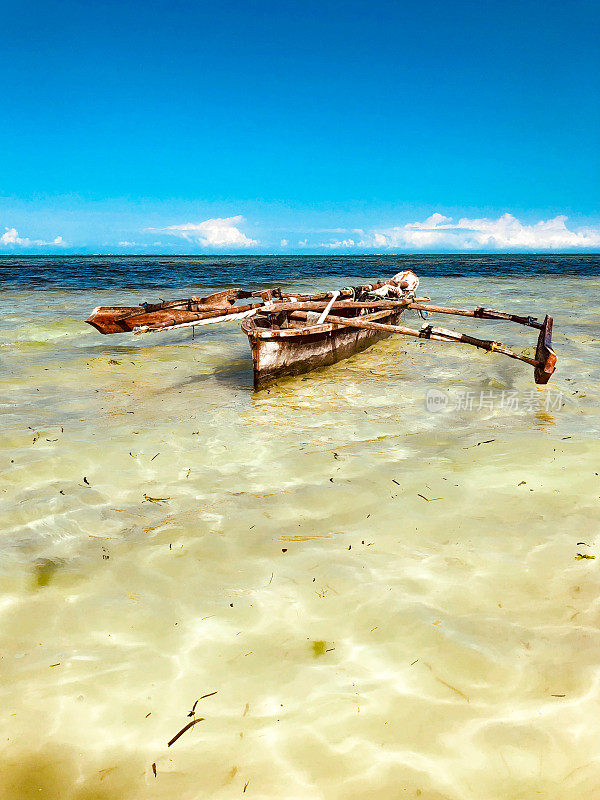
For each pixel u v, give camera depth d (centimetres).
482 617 269
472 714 215
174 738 208
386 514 371
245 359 902
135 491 413
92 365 834
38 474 437
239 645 255
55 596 290
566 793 184
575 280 2641
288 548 334
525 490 397
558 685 227
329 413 600
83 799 185
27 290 1942
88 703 224
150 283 2323
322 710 219
